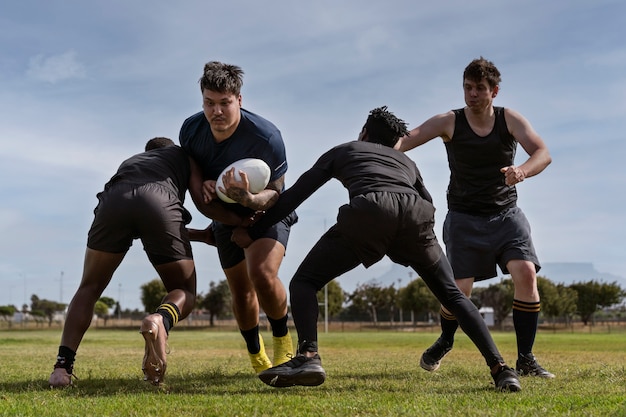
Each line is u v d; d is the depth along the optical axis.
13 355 9.74
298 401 3.75
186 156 5.17
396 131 4.79
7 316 88.31
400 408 3.46
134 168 4.77
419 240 4.36
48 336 29.95
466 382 5.05
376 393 4.23
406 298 78.38
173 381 5.18
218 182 4.91
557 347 15.98
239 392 4.35
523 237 6.05
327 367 6.74
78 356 9.60
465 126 6.03
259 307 6.01
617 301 83.19
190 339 24.42
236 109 4.95
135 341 20.34
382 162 4.50
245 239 5.14
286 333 5.69
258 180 4.81
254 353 6.03
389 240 4.29
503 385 4.33
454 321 6.04
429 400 3.82
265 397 3.97
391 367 6.73
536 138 5.87
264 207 4.88
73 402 3.77
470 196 6.11
